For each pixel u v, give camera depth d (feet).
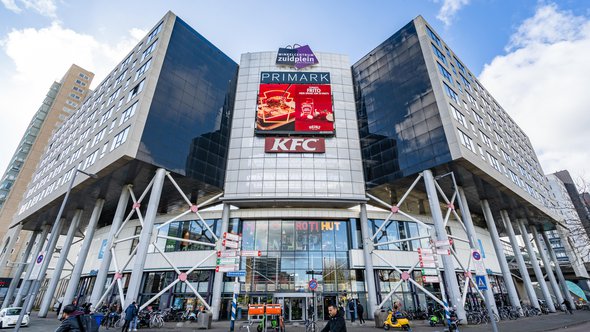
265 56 162.81
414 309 116.67
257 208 131.64
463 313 94.22
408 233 134.10
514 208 164.86
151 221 105.70
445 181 127.95
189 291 119.14
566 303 125.49
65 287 192.24
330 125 142.10
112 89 159.22
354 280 118.62
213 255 119.85
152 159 112.06
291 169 132.77
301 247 123.03
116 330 76.84
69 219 172.76
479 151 128.67
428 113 122.42
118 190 132.67
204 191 134.82
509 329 74.59
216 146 136.05
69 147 175.42
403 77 137.18
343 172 133.39
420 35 137.39
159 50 127.95
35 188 193.06
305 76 155.12
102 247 155.74
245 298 113.19
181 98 128.88
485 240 164.25
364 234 123.95
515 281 209.97
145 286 126.52
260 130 140.05
